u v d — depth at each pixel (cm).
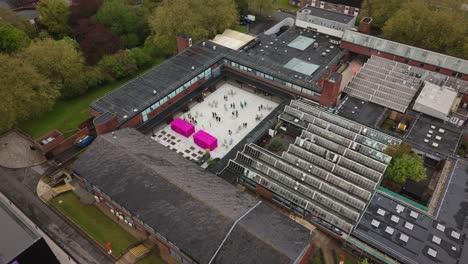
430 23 10875
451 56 10075
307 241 5575
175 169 6844
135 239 6688
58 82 9681
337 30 11900
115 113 8406
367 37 11019
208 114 9812
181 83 9400
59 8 12369
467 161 7550
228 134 9175
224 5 12369
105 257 6438
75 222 7006
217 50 10800
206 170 7231
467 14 11812
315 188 7188
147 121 8888
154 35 12069
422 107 8938
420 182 7706
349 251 6397
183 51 10744
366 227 6275
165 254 6419
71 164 8331
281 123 9012
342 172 7462
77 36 12256
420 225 6250
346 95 9744
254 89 10662
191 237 5672
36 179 7950
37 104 8869
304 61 10825
